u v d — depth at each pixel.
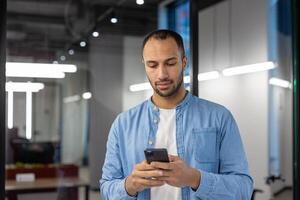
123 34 7.45
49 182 4.96
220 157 1.46
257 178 4.85
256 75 5.00
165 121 1.51
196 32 2.61
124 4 6.50
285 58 5.28
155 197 1.44
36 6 7.19
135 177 1.29
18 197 4.54
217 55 4.94
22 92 5.30
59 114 10.53
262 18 5.03
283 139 5.14
